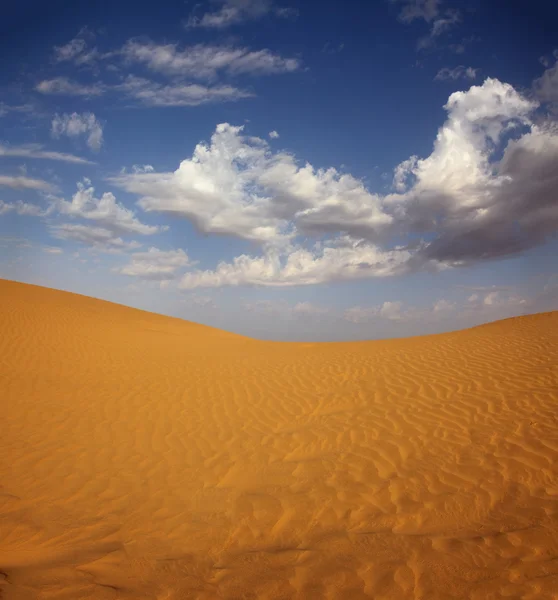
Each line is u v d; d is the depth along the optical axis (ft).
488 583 14.10
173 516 19.62
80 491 21.67
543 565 14.87
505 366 38.68
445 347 49.24
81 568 15.26
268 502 20.85
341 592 14.01
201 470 24.38
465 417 29.14
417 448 25.66
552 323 56.65
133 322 89.56
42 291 99.81
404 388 36.09
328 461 25.00
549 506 18.83
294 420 31.65
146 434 29.32
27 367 43.96
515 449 24.20
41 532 17.85
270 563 15.88
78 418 31.58
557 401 29.66
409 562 15.58
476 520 18.35
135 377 43.04
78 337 61.46
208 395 37.76
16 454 25.45
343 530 18.22
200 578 14.93
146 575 15.06
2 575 14.33
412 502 20.17
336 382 39.83
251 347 66.74
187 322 108.47
